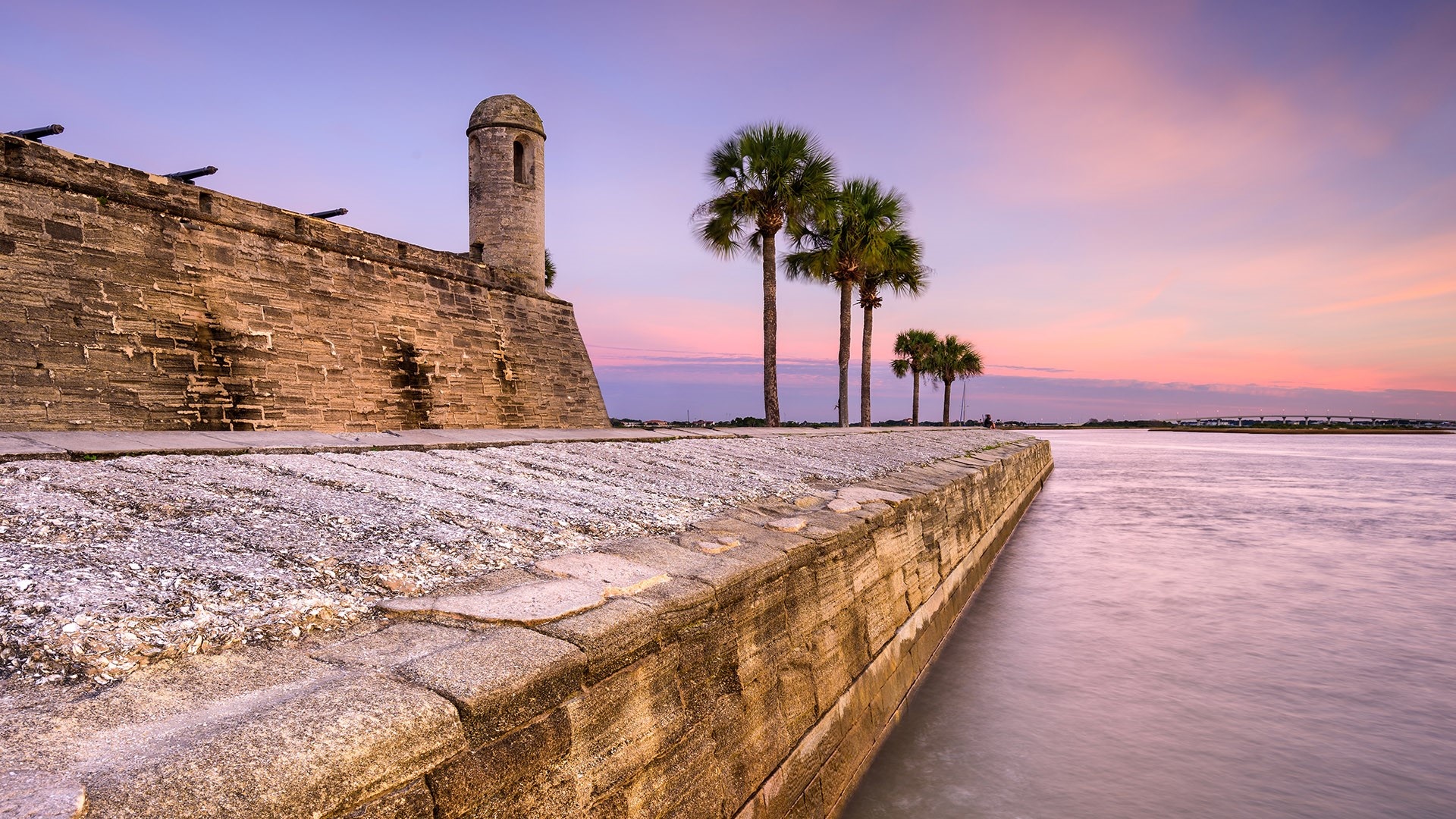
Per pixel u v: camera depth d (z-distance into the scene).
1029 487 25.09
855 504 7.05
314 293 13.19
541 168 20.47
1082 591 11.65
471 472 6.75
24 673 2.20
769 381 26.06
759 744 4.07
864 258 30.84
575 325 20.75
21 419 9.23
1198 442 90.00
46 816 1.43
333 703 2.08
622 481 7.37
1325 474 36.34
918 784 5.47
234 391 11.67
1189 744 6.19
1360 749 6.12
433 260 15.95
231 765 1.74
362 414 13.78
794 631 4.71
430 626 2.92
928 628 8.20
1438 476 34.56
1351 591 11.56
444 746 2.14
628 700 3.03
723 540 4.80
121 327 10.36
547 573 3.79
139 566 3.16
